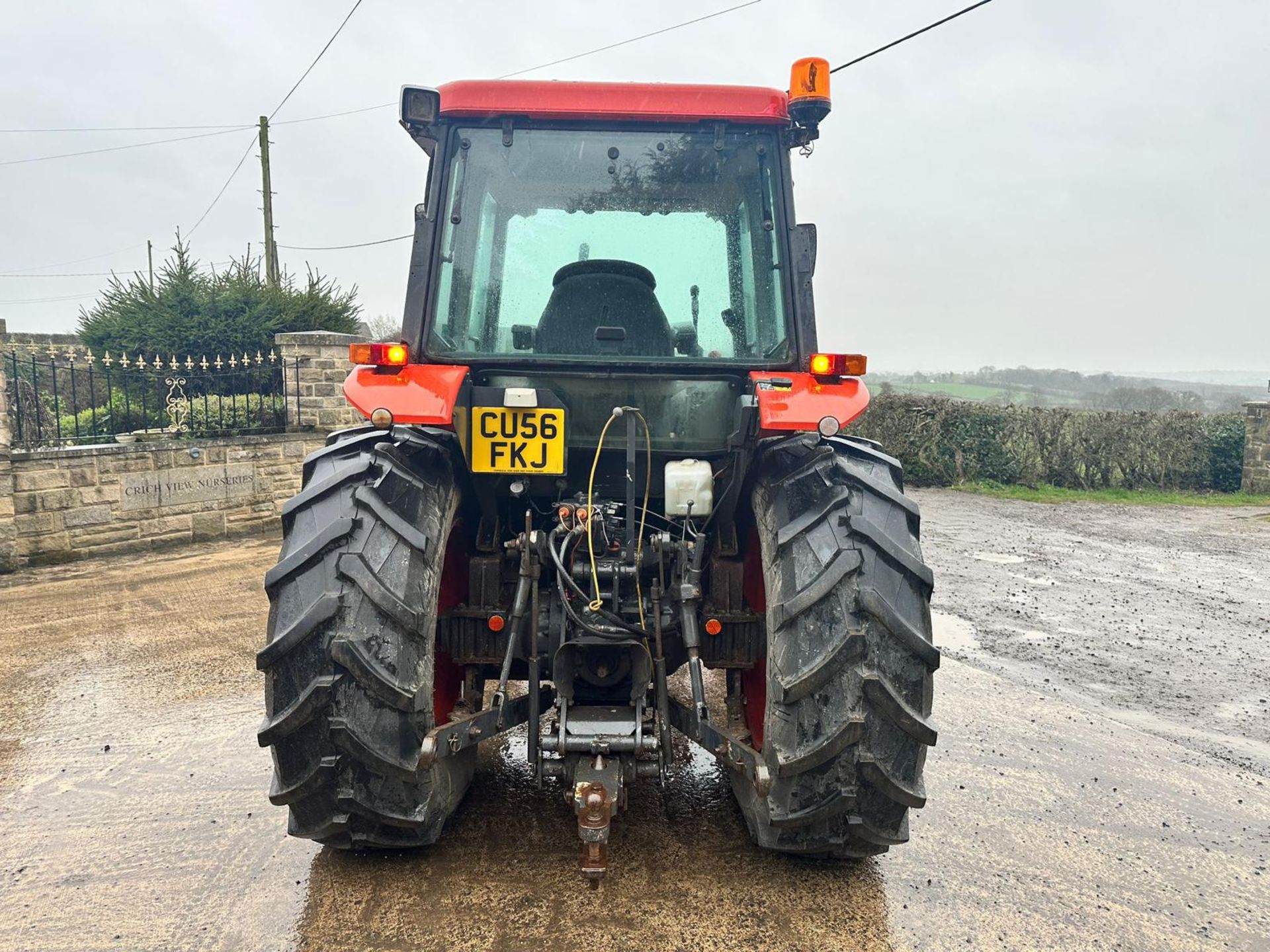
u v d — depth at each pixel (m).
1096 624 6.49
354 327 14.55
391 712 2.29
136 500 8.30
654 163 2.90
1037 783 3.62
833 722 2.27
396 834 2.48
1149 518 12.91
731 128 2.89
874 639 2.28
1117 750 4.02
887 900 2.65
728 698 3.33
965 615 6.67
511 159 2.89
